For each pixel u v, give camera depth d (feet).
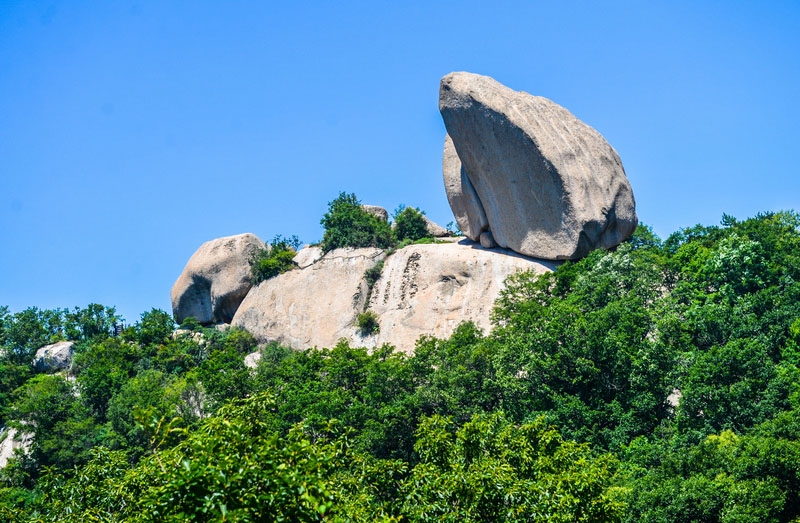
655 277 177.88
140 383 188.14
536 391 151.43
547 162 192.44
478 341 167.32
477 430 102.68
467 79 200.34
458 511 88.12
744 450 123.95
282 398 165.78
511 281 188.75
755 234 195.42
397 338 198.90
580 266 184.96
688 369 148.66
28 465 180.14
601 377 152.15
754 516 112.98
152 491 69.36
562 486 94.84
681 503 116.47
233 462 65.77
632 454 135.95
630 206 198.80
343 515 75.72
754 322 160.25
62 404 190.70
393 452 147.02
